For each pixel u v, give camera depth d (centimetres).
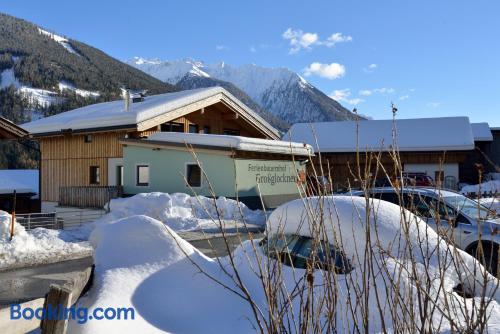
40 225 1784
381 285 372
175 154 1984
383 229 435
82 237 1327
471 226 780
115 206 1634
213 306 383
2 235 1052
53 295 296
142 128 2069
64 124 2312
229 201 1716
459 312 347
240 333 353
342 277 404
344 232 442
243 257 477
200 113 2436
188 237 1255
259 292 415
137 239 421
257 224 1540
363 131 3634
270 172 2048
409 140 3450
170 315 362
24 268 896
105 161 2227
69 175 2377
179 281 396
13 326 344
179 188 1970
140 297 369
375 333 330
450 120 3622
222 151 1855
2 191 2883
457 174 3316
